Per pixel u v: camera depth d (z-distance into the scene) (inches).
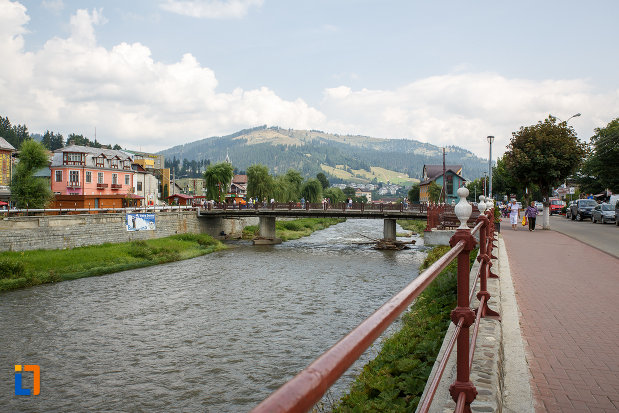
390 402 261.7
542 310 304.7
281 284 1086.4
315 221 3427.7
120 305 871.7
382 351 377.1
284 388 35.0
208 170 2810.0
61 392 498.0
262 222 2226.9
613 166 1505.9
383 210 2025.1
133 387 510.9
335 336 679.7
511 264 508.7
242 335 685.9
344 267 1363.2
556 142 1027.9
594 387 180.1
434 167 4372.5
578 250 639.1
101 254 1379.2
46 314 802.2
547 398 169.8
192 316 793.6
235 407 465.1
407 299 69.4
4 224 1220.5
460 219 134.8
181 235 1956.2
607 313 295.4
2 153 1883.6
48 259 1229.7
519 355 211.3
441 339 337.7
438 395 154.3
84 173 2285.9
